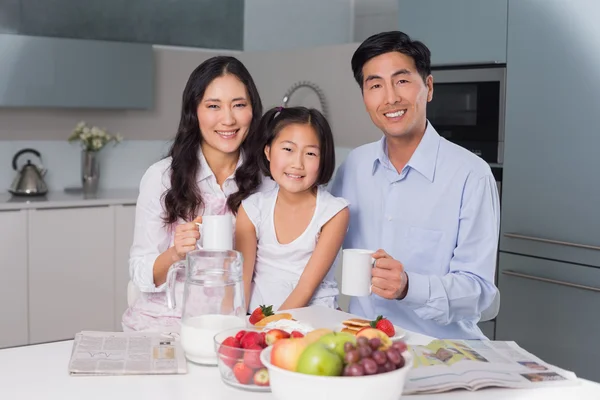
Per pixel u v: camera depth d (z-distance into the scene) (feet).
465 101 10.13
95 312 13.09
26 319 12.44
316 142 6.47
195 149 6.84
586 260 8.89
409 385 4.63
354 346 4.03
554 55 9.07
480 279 6.58
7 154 13.66
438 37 10.39
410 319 6.93
